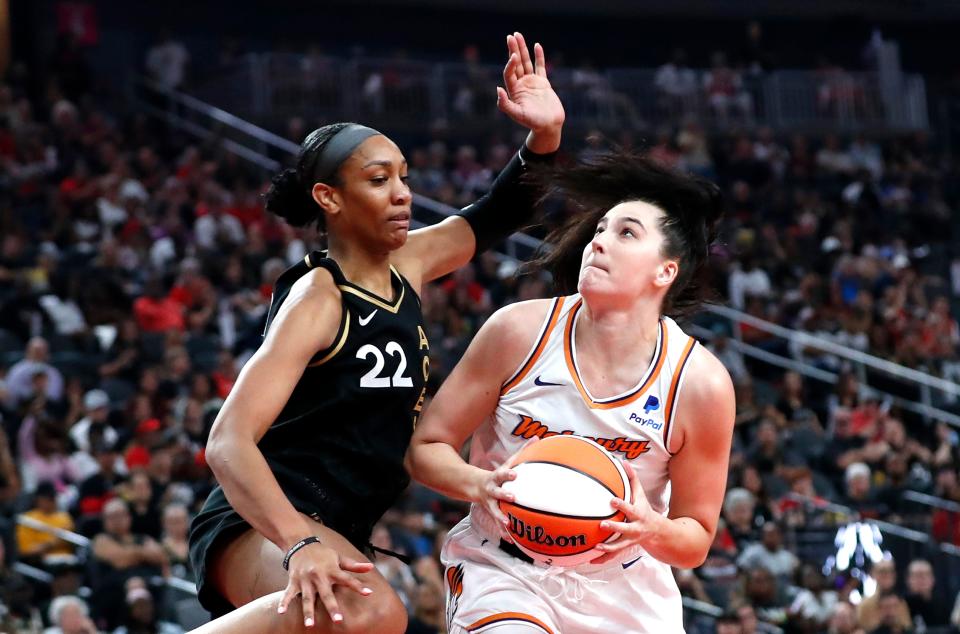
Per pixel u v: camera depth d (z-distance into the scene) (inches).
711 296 228.8
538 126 249.9
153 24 1392.7
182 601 500.1
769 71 1450.5
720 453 210.4
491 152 1222.3
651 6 1576.0
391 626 205.8
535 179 251.3
